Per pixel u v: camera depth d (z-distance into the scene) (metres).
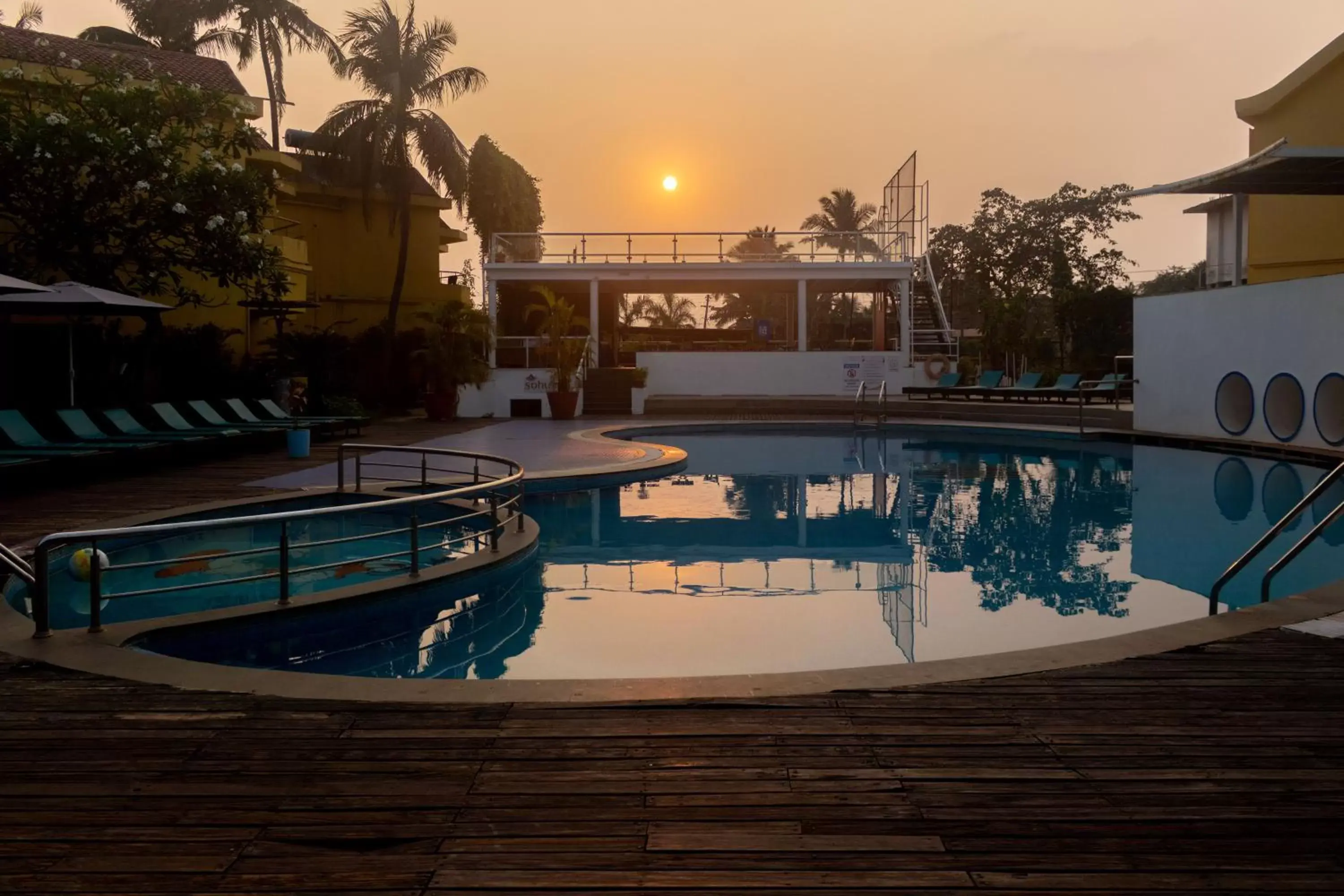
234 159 20.19
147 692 4.74
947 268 52.09
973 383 30.12
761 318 46.09
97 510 10.43
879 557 9.48
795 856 3.09
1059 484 14.14
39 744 4.06
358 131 27.27
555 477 13.34
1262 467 15.30
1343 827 3.26
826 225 57.25
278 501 11.26
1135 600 7.73
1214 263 26.36
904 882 2.93
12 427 12.88
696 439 21.20
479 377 24.95
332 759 3.89
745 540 10.35
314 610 6.86
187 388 19.56
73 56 21.19
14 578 7.88
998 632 6.88
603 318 33.72
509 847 3.16
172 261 17.94
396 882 2.94
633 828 3.29
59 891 2.89
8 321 17.92
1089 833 3.23
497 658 6.36
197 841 3.20
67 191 16.41
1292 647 5.25
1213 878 2.94
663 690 4.68
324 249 30.33
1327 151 15.02
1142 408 20.06
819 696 4.59
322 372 23.70
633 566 9.14
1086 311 37.19
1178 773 3.70
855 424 23.30
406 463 15.07
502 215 34.25
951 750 3.94
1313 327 15.81
